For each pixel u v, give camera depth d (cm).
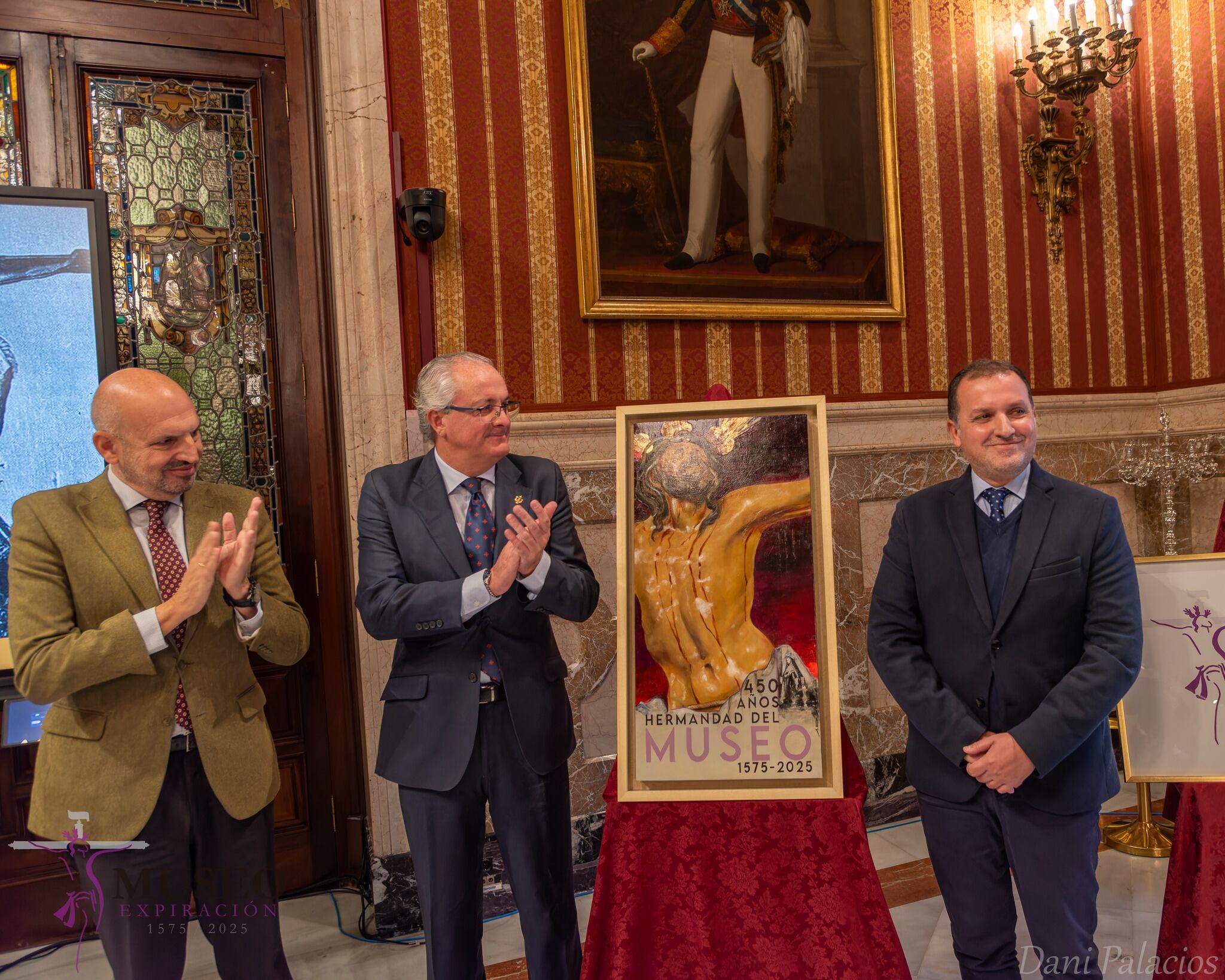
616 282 345
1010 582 192
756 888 205
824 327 382
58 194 262
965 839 195
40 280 261
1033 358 418
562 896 206
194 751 192
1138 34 437
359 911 317
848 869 200
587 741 336
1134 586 190
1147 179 438
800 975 202
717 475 213
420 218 305
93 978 271
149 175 313
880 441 385
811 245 376
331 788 336
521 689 201
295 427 333
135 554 193
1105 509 193
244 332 326
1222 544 287
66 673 174
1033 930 188
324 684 335
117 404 188
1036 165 418
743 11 362
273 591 211
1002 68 413
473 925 201
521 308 334
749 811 207
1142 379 440
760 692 205
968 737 186
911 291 397
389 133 309
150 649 179
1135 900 288
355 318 306
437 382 200
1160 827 338
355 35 305
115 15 304
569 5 335
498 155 329
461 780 195
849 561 378
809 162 375
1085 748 188
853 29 383
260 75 325
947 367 404
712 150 359
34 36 295
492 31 328
